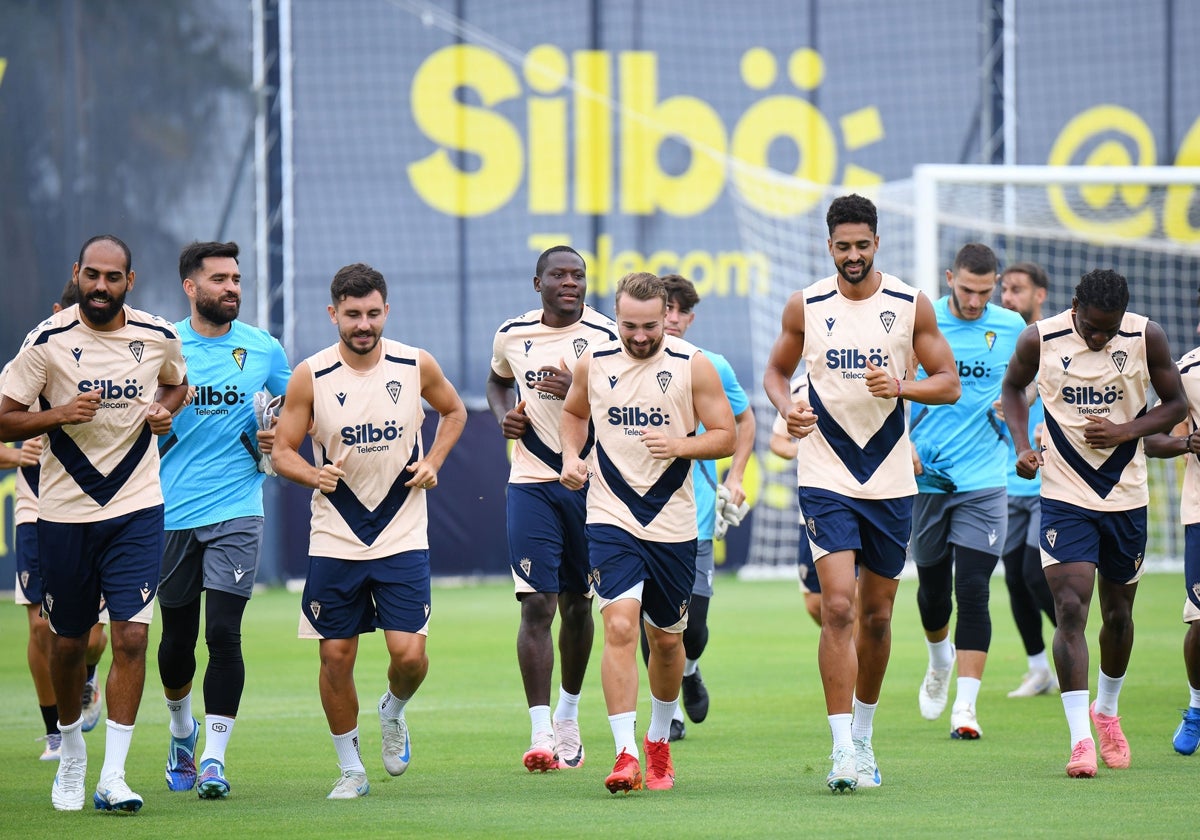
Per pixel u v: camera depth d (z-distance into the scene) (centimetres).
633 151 6956
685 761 2416
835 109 7050
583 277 2512
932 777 2205
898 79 7044
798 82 7044
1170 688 3259
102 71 6531
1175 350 6875
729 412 2138
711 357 2755
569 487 2183
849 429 2175
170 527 2273
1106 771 2248
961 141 7038
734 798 2038
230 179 6588
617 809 1958
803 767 2342
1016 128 7031
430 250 6850
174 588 2286
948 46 7031
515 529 2427
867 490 2158
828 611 2097
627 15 6969
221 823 1898
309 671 3834
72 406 2014
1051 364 2320
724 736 2706
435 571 6600
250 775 2353
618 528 2116
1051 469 2330
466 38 6894
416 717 3003
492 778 2283
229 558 2267
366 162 6806
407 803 2044
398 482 2155
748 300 6962
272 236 6706
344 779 2122
